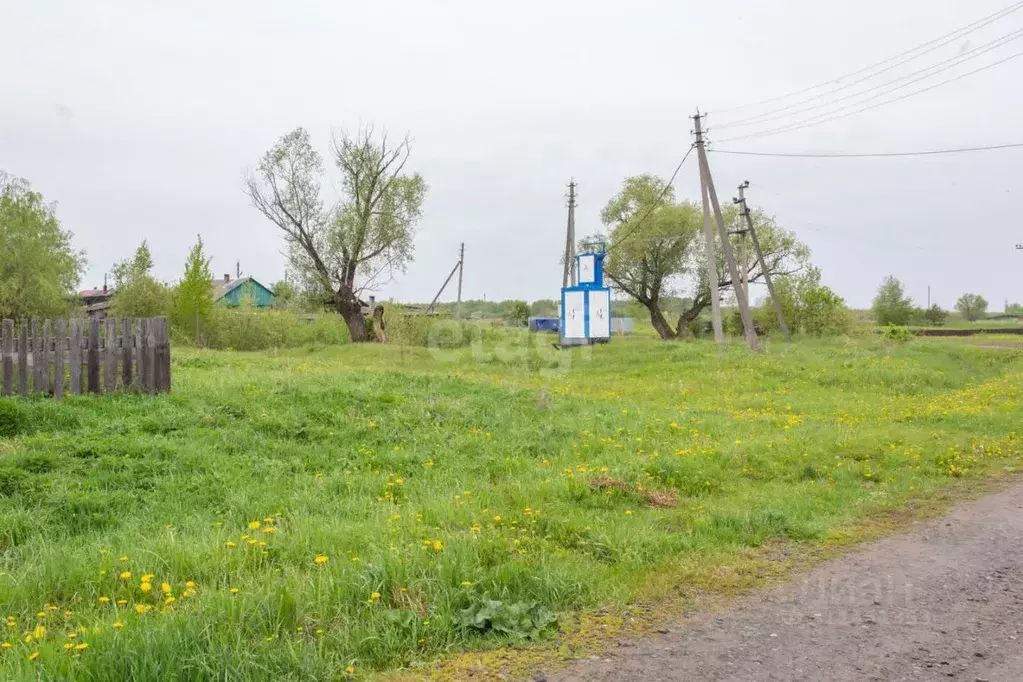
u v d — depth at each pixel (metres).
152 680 3.40
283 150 34.03
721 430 11.02
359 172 35.38
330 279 34.72
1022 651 4.02
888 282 60.25
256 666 3.51
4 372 9.55
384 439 9.54
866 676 3.70
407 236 36.34
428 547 5.05
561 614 4.43
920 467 8.94
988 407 14.41
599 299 32.50
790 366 21.09
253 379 12.45
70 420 8.95
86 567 4.98
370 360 24.64
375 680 3.61
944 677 3.70
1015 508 7.30
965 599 4.83
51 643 3.80
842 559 5.70
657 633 4.25
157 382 10.49
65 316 29.77
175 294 32.03
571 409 12.56
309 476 7.74
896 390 17.98
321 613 4.11
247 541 5.37
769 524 6.39
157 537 5.73
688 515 6.64
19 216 28.62
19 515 6.20
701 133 27.20
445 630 4.05
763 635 4.23
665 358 24.52
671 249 41.69
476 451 9.23
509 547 5.32
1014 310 94.31
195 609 4.05
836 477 8.36
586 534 5.91
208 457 8.08
